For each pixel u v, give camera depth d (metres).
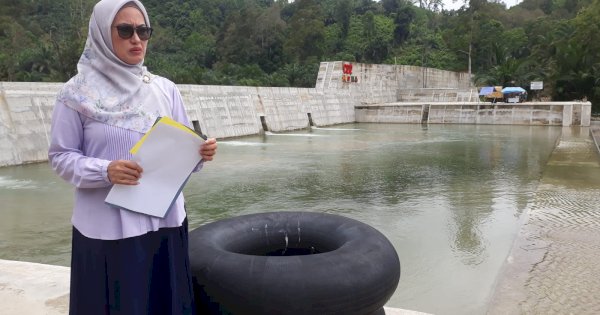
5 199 13.32
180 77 43.94
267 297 2.76
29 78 37.81
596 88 45.97
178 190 2.45
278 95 37.03
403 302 6.77
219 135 29.70
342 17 76.75
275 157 22.08
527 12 84.06
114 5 2.34
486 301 6.76
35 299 4.20
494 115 41.22
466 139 29.95
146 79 2.56
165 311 2.49
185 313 2.57
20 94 19.19
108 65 2.41
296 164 19.95
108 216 2.35
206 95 29.62
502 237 9.91
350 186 15.40
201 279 2.93
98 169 2.23
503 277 6.99
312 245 3.62
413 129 38.34
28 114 19.27
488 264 8.34
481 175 17.28
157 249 2.48
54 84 20.81
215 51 64.06
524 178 16.62
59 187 14.83
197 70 46.56
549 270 7.26
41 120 19.69
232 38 63.09
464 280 7.59
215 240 3.28
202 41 66.31
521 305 5.93
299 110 39.25
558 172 17.44
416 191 14.61
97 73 2.42
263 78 50.84
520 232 9.66
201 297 2.94
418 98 52.53
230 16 66.12
